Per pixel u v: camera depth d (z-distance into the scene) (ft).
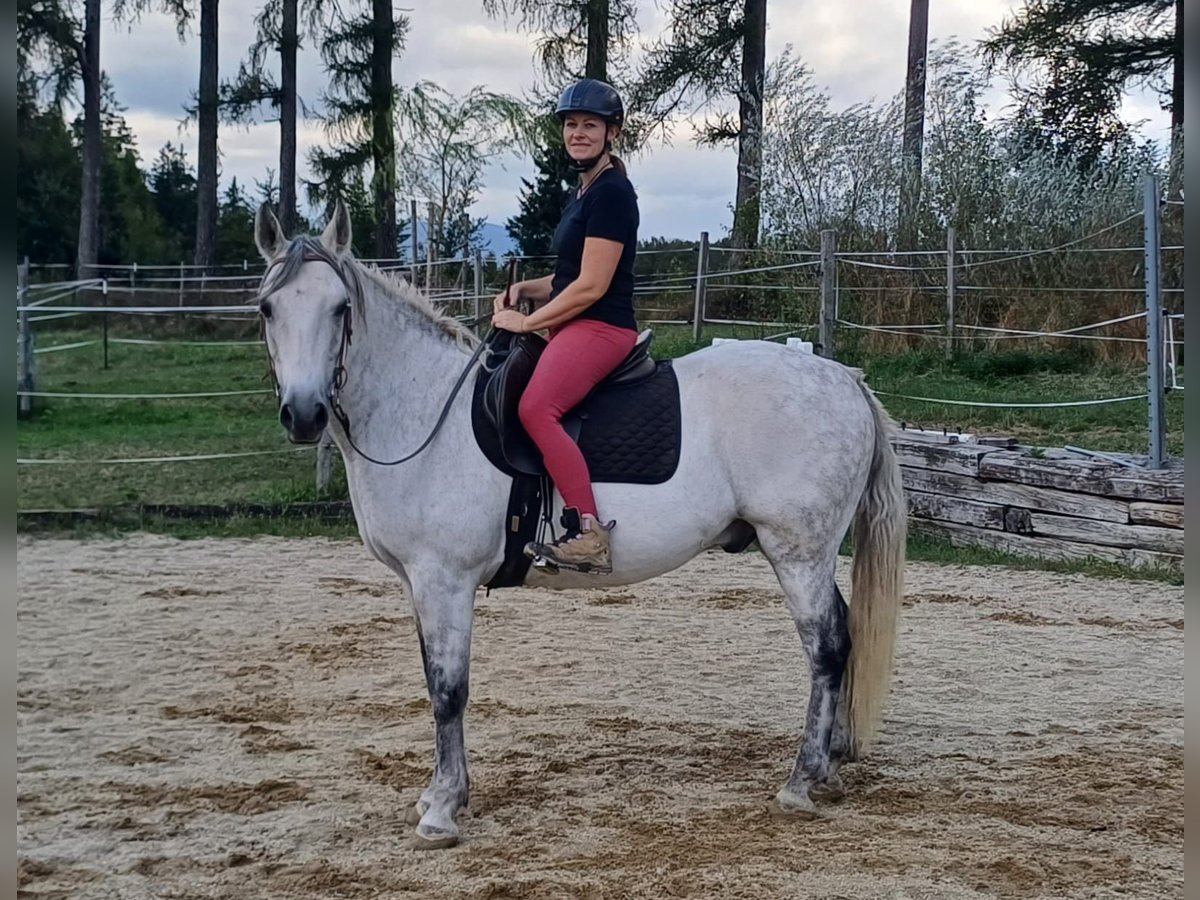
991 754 15.34
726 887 11.18
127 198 128.06
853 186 57.82
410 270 52.75
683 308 64.13
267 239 12.66
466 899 10.98
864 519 13.96
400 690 18.10
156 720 16.60
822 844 12.33
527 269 68.28
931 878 11.43
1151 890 11.16
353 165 69.51
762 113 61.46
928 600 24.54
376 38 70.79
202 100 88.33
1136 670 19.43
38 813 13.12
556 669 19.40
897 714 17.15
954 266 49.32
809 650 13.51
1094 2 76.79
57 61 90.22
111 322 77.77
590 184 13.15
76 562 27.45
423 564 12.82
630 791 13.99
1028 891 11.15
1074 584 25.77
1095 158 76.59
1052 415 40.42
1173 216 48.37
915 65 68.33
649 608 24.11
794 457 13.28
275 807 13.43
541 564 12.73
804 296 55.01
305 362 11.66
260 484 36.47
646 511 12.95
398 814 13.24
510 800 13.66
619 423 13.03
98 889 11.24
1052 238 50.26
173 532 30.91
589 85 12.98
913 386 45.75
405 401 12.98
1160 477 26.20
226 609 23.26
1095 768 14.71
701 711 17.20
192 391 54.03
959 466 30.22
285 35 78.28
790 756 15.29
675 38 71.87
